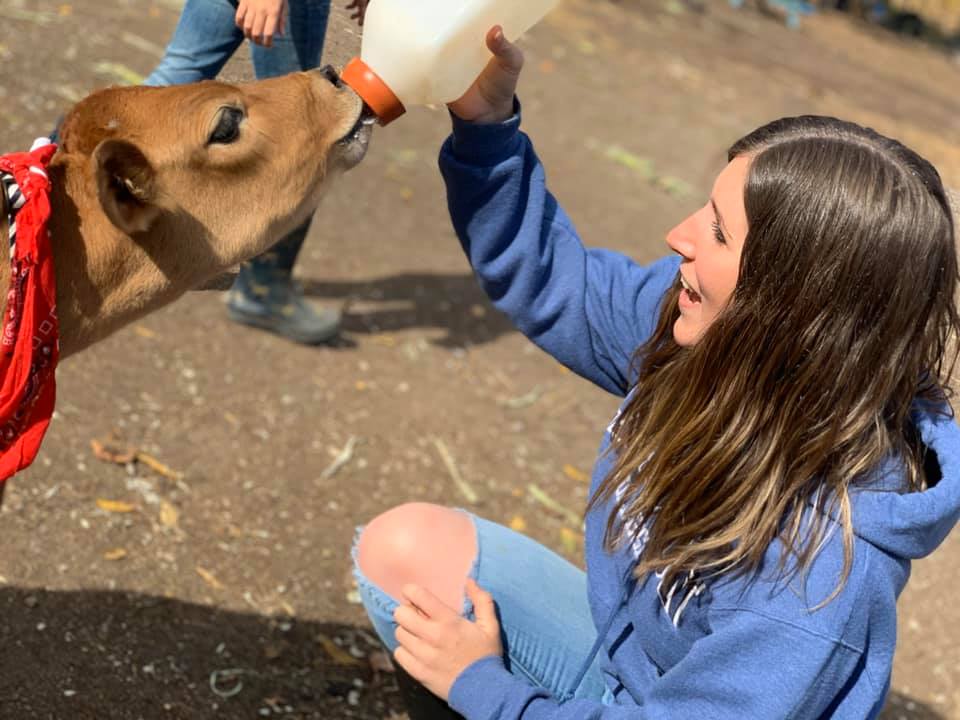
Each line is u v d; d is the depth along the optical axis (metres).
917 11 14.86
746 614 1.68
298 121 2.25
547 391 4.38
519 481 3.80
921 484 1.76
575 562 3.48
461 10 2.01
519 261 2.19
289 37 3.15
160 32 6.14
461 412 4.07
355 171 5.55
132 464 3.29
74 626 2.72
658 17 11.05
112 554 2.97
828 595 1.65
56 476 3.15
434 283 4.84
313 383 3.93
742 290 1.69
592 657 2.07
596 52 8.89
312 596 3.07
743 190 1.72
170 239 2.15
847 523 1.66
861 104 10.27
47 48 5.46
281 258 3.93
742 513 1.71
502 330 4.70
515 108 2.16
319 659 2.88
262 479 3.42
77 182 2.04
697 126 7.91
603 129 7.26
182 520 3.16
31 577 2.82
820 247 1.62
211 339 3.97
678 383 1.80
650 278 2.21
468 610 2.13
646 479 1.84
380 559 2.20
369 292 4.61
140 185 2.04
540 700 1.88
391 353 4.27
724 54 10.45
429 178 5.73
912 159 1.70
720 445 1.71
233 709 2.65
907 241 1.62
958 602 3.71
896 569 1.70
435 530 2.19
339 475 3.54
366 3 2.43
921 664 3.40
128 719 2.53
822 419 1.67
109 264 2.08
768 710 1.63
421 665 1.96
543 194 2.21
